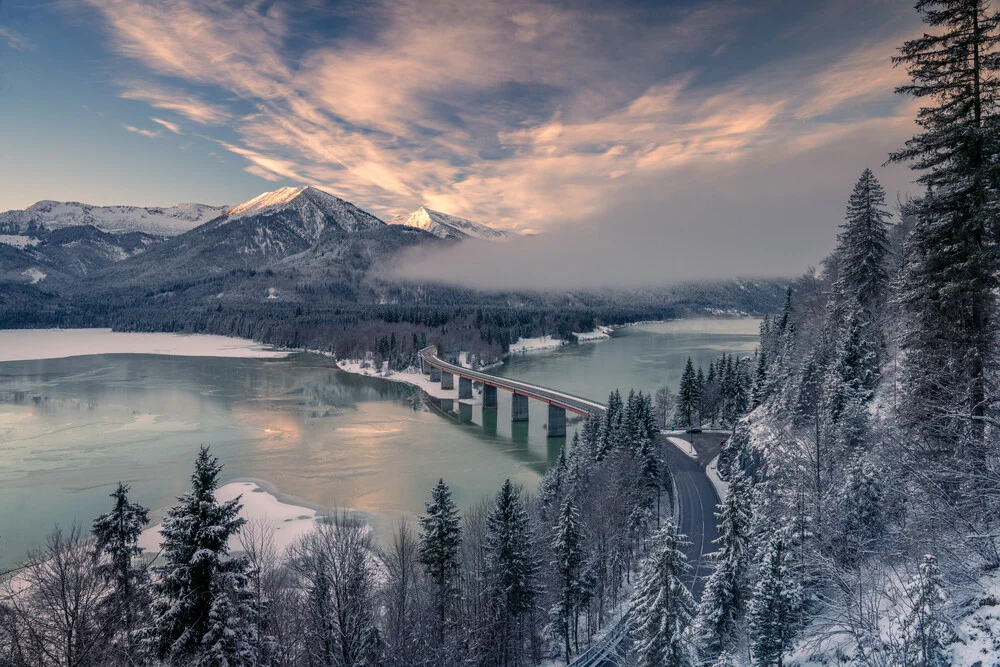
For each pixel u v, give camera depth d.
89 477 88.19
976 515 21.30
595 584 50.78
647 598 32.69
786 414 59.28
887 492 28.97
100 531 31.28
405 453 106.94
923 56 28.30
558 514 58.91
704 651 35.12
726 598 35.62
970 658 16.53
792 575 27.86
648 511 68.81
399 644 29.09
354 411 145.62
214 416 133.75
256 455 102.75
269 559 40.19
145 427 121.56
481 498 81.69
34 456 99.25
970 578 19.59
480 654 38.31
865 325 57.56
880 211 64.69
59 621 20.77
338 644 26.98
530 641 46.91
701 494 75.69
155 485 84.94
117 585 30.39
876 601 21.72
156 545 61.84
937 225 29.72
